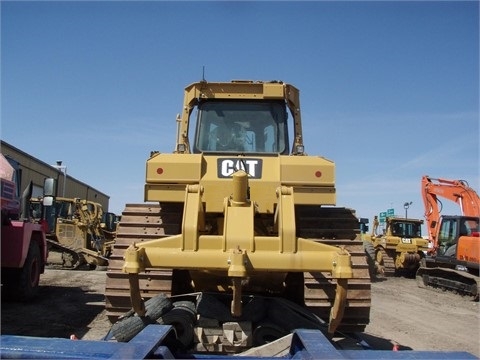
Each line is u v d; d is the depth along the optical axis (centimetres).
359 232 555
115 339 433
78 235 1962
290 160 517
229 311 461
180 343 443
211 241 412
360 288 517
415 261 2139
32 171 3139
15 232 977
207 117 616
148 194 511
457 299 1472
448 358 312
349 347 490
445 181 1903
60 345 315
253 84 612
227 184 504
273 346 396
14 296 1039
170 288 513
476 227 1714
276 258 403
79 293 1226
